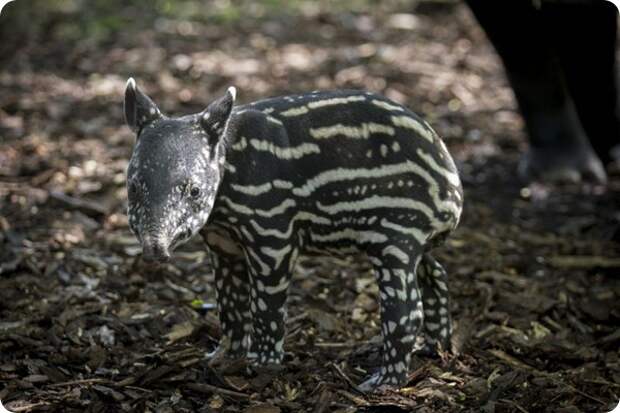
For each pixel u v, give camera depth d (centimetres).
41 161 733
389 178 411
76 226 623
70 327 498
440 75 996
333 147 410
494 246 621
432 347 467
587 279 583
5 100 884
